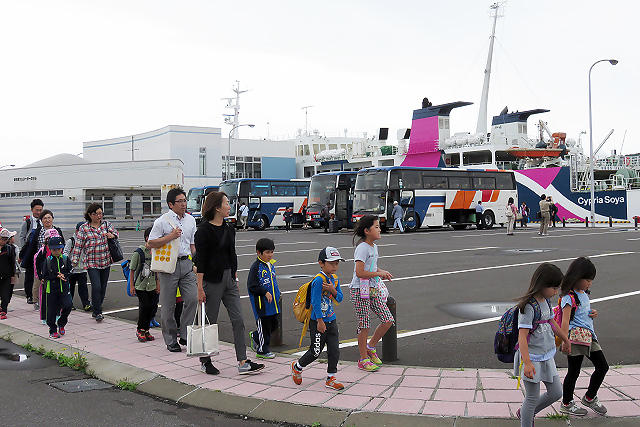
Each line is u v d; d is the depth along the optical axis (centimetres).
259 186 4231
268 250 713
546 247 2147
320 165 6272
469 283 1309
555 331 466
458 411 515
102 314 1008
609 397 539
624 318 905
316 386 604
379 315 673
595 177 5666
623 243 2258
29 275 1145
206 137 5862
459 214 3606
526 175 4631
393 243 2472
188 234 766
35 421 530
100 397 605
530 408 446
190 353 632
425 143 4903
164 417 545
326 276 596
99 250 956
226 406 565
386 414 516
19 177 4897
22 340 855
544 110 5025
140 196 4612
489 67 5578
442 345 775
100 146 6906
